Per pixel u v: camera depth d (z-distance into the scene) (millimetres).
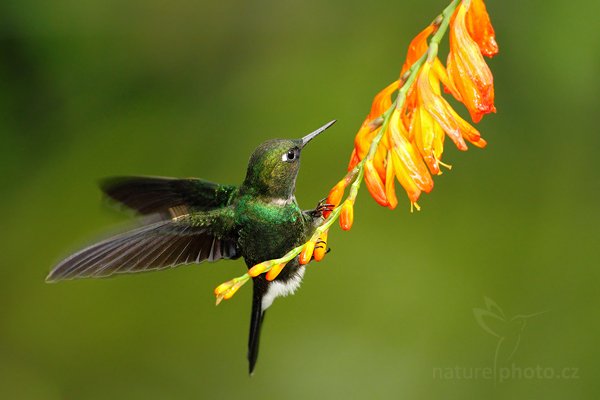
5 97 11078
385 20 11359
